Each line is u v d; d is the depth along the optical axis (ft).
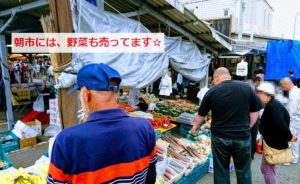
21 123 16.17
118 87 3.67
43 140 16.93
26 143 15.70
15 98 26.99
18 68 38.83
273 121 9.12
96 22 9.83
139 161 3.57
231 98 8.46
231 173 12.67
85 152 3.15
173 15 15.23
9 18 15.70
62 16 8.27
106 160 3.25
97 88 3.40
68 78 8.36
